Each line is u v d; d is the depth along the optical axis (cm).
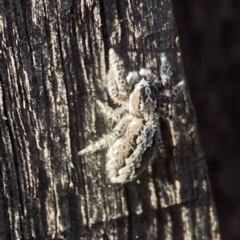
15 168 14
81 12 14
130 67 14
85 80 14
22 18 13
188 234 15
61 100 14
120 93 14
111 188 14
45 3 13
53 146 14
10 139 14
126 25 14
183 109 14
